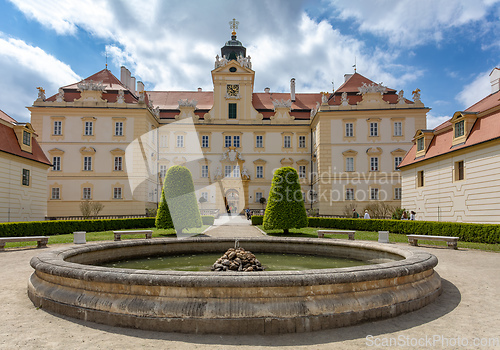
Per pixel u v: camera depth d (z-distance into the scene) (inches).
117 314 191.2
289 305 183.9
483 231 615.2
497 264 405.1
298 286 186.5
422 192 959.0
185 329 180.9
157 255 423.2
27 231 698.8
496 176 677.3
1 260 433.4
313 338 176.4
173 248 433.4
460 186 788.0
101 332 183.2
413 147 1058.7
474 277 331.9
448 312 222.2
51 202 1508.4
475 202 735.1
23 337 177.5
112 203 1517.0
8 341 172.7
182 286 184.2
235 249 339.0
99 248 355.6
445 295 263.7
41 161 1009.5
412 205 1018.7
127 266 355.3
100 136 1542.8
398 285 220.2
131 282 190.2
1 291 273.0
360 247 391.9
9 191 871.7
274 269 335.9
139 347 165.5
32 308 225.0
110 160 1535.4
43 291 227.6
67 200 1515.7
